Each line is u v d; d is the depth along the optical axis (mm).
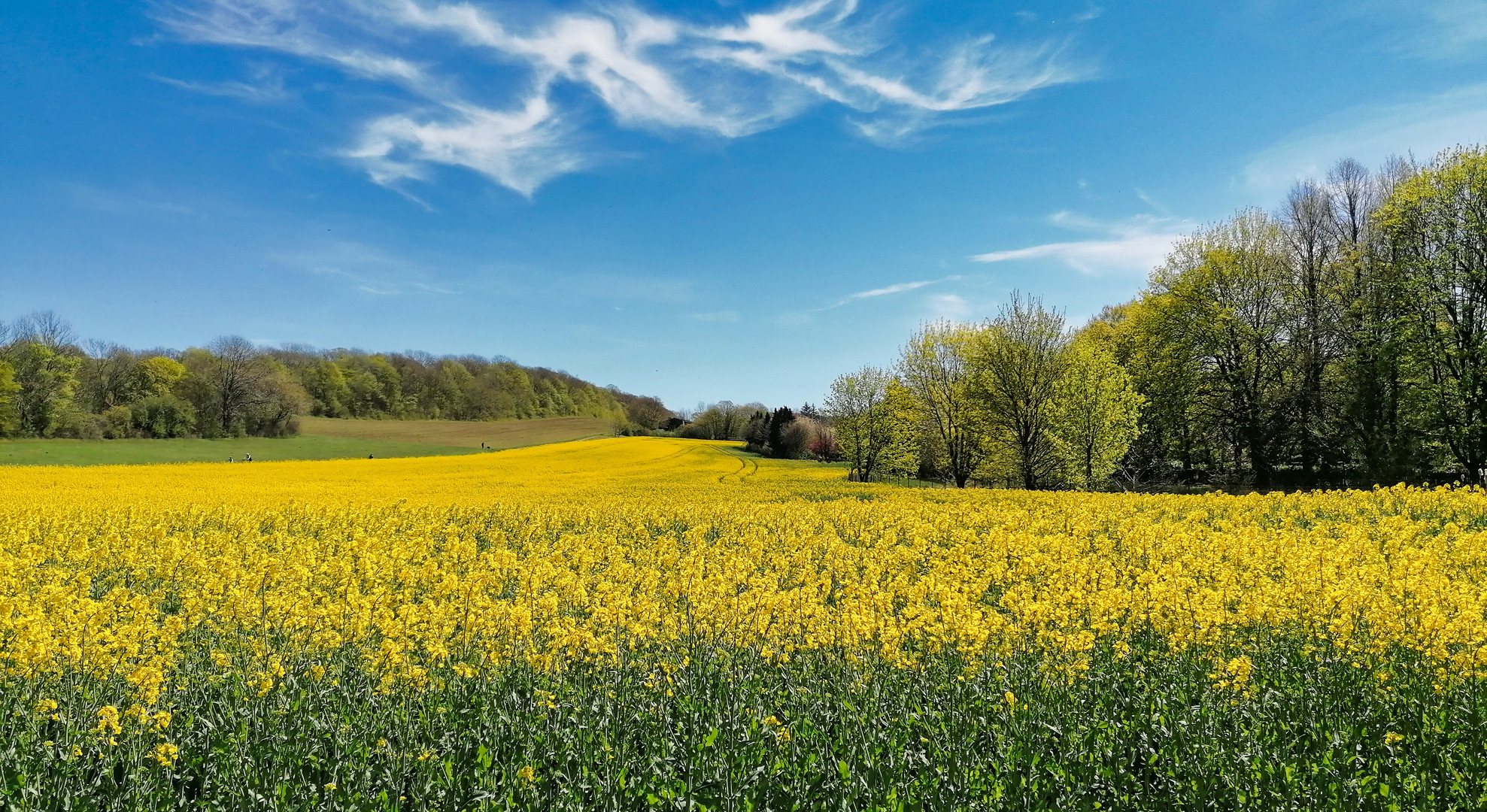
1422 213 31406
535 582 9875
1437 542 11945
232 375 80688
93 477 37938
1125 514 19562
